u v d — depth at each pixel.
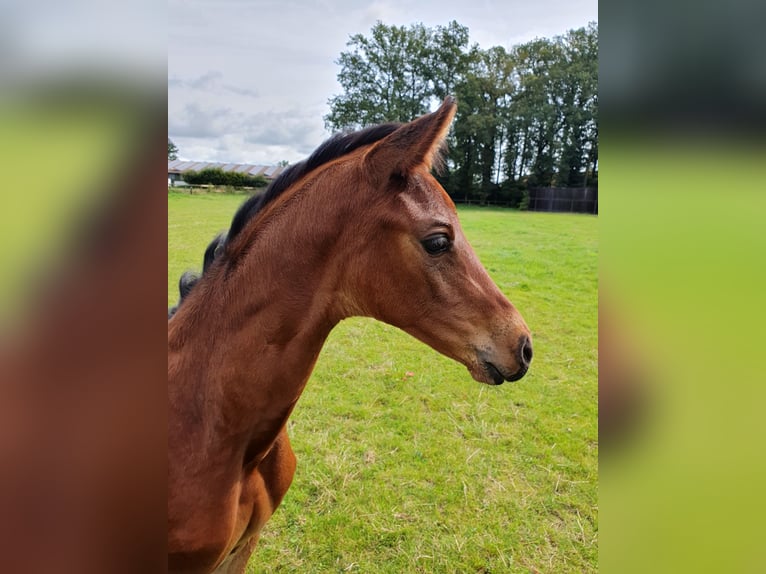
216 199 15.14
